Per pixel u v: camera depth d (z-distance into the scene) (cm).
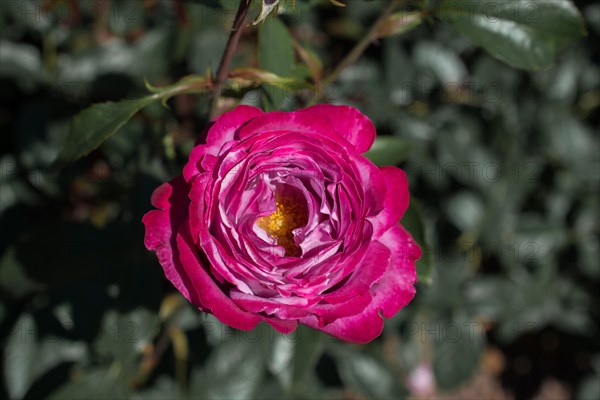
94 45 49
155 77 49
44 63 50
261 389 48
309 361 39
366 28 54
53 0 48
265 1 29
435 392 68
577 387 75
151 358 44
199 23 47
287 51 36
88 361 46
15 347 46
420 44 57
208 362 46
